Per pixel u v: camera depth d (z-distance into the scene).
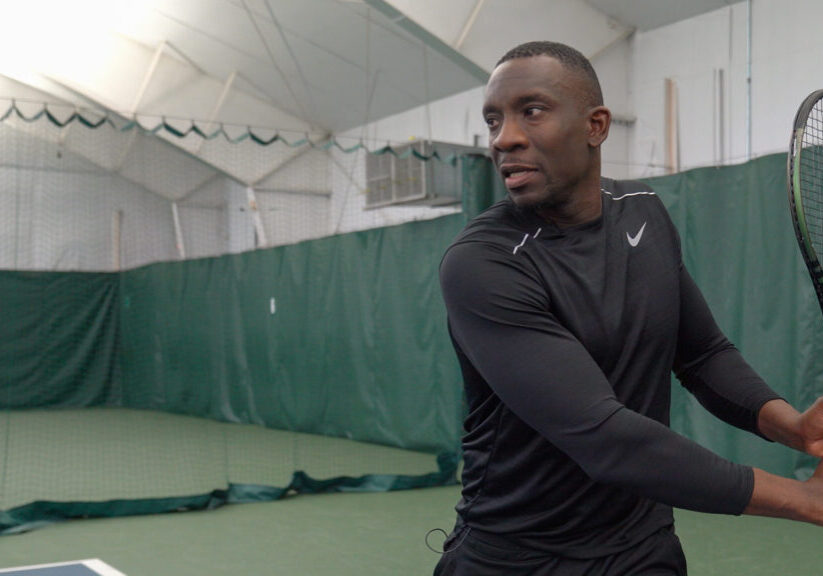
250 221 14.73
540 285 1.29
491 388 1.32
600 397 1.19
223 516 5.73
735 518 5.43
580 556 1.34
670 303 1.39
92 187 16.00
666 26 9.81
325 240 9.23
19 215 15.57
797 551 4.66
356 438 8.80
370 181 11.20
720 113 9.25
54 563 4.60
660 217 1.46
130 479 7.26
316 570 4.46
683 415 6.18
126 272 13.70
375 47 11.78
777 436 1.42
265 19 11.97
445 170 10.37
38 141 15.76
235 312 10.98
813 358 5.43
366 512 5.82
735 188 5.88
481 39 9.22
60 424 11.38
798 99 8.54
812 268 1.42
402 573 4.40
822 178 1.79
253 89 14.25
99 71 14.00
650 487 1.17
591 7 9.84
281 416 10.09
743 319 5.84
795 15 8.58
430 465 7.52
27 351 13.43
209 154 14.48
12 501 6.33
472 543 1.42
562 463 1.32
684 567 1.46
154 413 12.71
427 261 7.77
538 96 1.26
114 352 13.98
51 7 13.13
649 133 10.04
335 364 9.10
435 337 7.70
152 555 4.77
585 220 1.36
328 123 14.51
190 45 13.46
